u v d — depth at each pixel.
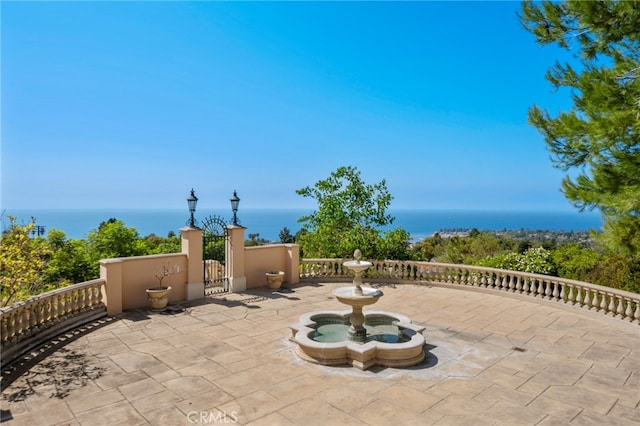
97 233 19.17
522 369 6.39
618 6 7.45
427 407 5.09
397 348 6.42
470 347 7.42
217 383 5.74
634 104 7.40
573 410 5.08
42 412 4.86
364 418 4.80
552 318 9.51
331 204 16.84
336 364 6.45
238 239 12.09
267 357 6.77
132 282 9.84
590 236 8.84
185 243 10.91
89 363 6.42
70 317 8.18
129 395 5.34
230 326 8.54
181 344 7.37
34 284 9.84
